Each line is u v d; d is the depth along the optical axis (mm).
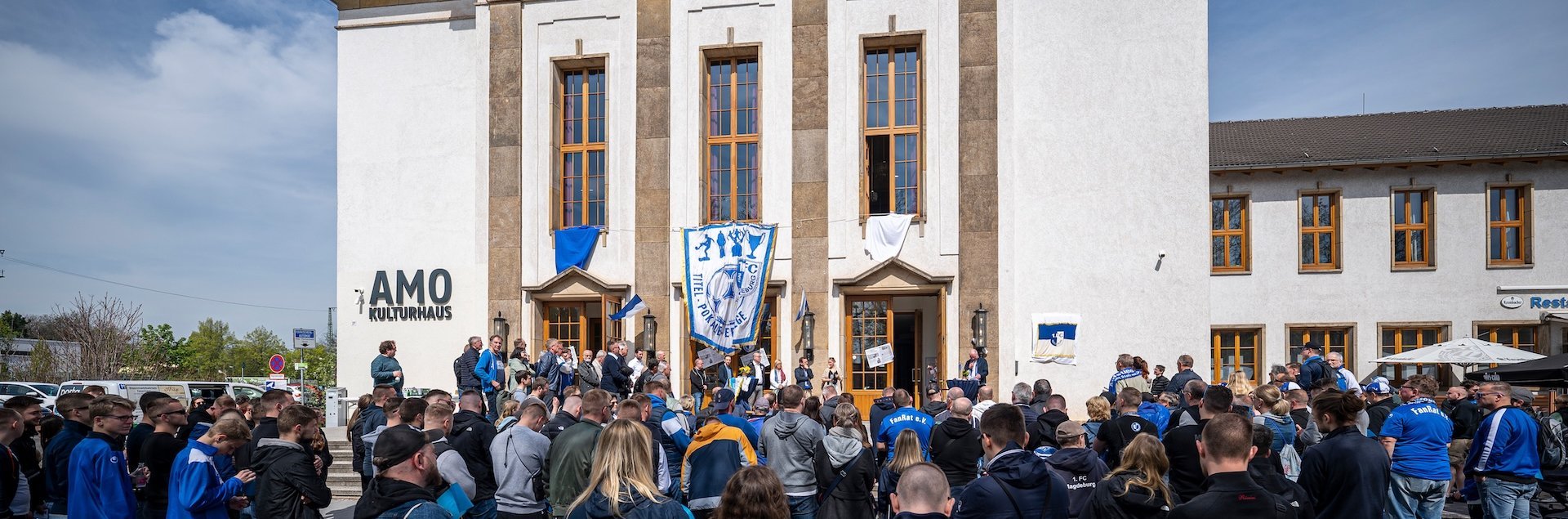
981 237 20141
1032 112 20312
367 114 22719
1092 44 20250
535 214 21812
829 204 20672
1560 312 24016
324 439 7711
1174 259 19734
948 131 20438
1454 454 13766
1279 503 4922
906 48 20984
